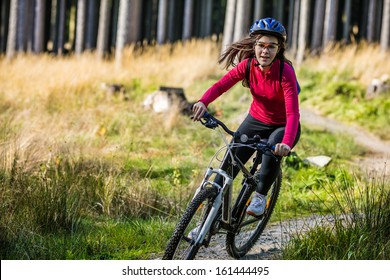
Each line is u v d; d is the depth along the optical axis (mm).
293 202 11430
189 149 15297
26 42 33594
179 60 27656
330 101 22859
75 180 10695
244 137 6918
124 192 10672
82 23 34062
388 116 21391
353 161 16234
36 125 15164
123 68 26594
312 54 29906
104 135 15914
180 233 6562
